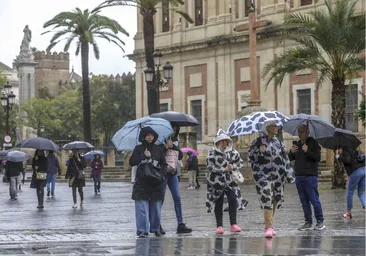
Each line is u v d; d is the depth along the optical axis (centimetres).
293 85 5950
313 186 1869
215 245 1526
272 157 1700
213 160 1792
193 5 6731
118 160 8100
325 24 3944
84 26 6919
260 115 1884
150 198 1792
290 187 4341
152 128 1817
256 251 1413
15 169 3684
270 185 1698
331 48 3984
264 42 6119
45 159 2994
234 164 1795
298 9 5919
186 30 6775
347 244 1519
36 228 2130
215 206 1823
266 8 6122
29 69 13400
